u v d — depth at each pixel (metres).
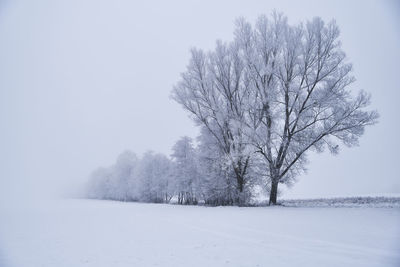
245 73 24.89
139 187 57.66
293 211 16.62
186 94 25.81
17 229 13.69
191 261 7.00
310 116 22.27
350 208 17.02
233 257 7.26
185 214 18.52
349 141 21.73
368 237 8.64
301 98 22.66
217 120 25.70
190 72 25.86
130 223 15.28
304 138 22.39
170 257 7.46
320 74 22.17
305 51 22.17
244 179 25.61
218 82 25.78
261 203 26.00
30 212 25.50
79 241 10.20
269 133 22.34
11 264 7.10
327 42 21.86
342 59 21.72
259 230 10.95
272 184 23.27
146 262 7.02
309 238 8.96
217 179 27.77
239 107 25.02
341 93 21.23
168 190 49.47
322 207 18.75
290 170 23.89
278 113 22.53
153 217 17.80
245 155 23.22
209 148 28.47
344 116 21.05
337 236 8.97
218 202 28.80
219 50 25.70
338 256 6.83
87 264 6.99
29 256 7.94
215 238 9.92
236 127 23.69
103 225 14.73
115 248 8.79
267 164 23.41
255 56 23.33
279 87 23.31
